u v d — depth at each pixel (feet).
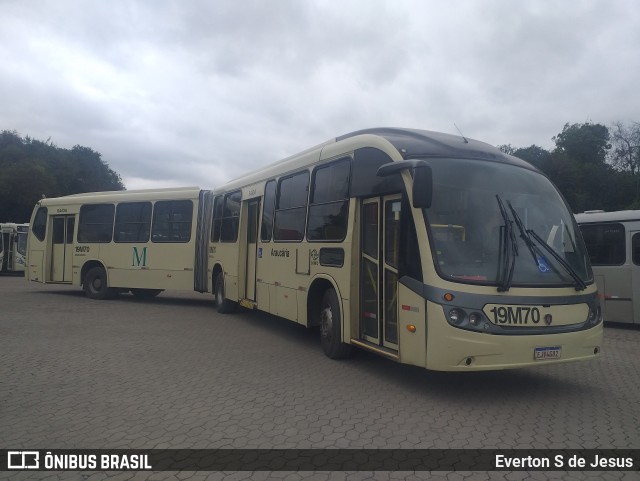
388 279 21.80
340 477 13.17
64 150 238.48
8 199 166.91
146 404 19.10
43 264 55.01
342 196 25.13
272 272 32.60
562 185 162.09
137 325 37.47
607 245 40.81
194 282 47.52
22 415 17.84
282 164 32.50
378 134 24.00
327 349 26.76
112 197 52.29
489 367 17.93
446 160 20.90
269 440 15.58
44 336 32.55
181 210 48.67
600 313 20.48
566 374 24.27
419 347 18.95
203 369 24.49
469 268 18.69
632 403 19.54
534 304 18.54
